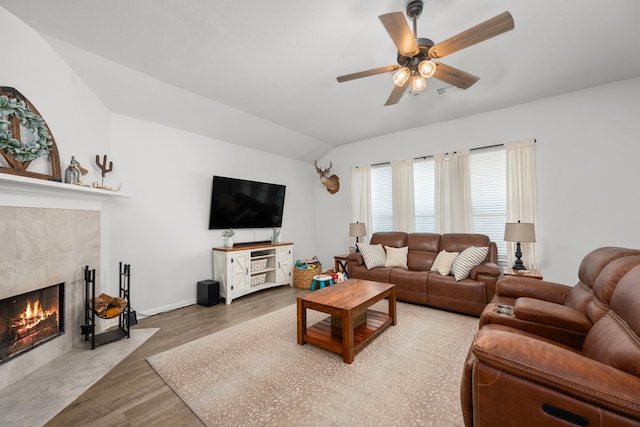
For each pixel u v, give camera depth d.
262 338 2.64
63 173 2.40
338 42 2.34
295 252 5.56
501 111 3.82
